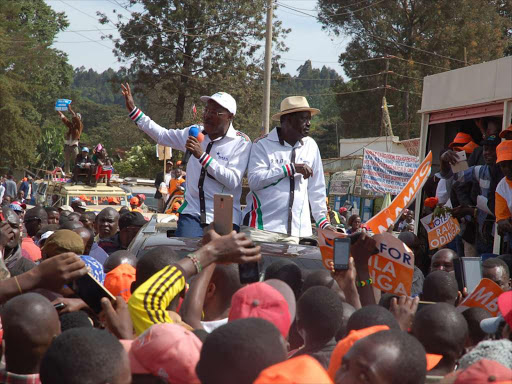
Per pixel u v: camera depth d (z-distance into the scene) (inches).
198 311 119.6
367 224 186.2
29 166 2042.3
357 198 1039.0
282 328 102.7
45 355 83.4
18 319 103.5
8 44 1802.4
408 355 78.7
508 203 239.1
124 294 152.6
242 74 1608.0
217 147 219.9
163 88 1616.6
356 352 79.6
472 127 331.0
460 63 1648.6
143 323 110.0
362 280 148.6
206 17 1579.7
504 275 181.3
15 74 1796.3
